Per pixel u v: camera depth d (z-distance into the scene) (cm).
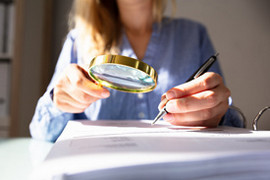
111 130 43
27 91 146
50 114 64
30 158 39
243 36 164
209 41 97
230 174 21
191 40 91
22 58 146
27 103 146
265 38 164
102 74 45
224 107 50
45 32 151
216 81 49
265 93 162
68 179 19
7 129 145
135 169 19
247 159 22
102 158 21
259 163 22
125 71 42
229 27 165
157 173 20
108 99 79
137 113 79
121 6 92
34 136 67
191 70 85
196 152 22
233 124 67
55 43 164
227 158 21
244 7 165
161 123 56
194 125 51
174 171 20
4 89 147
